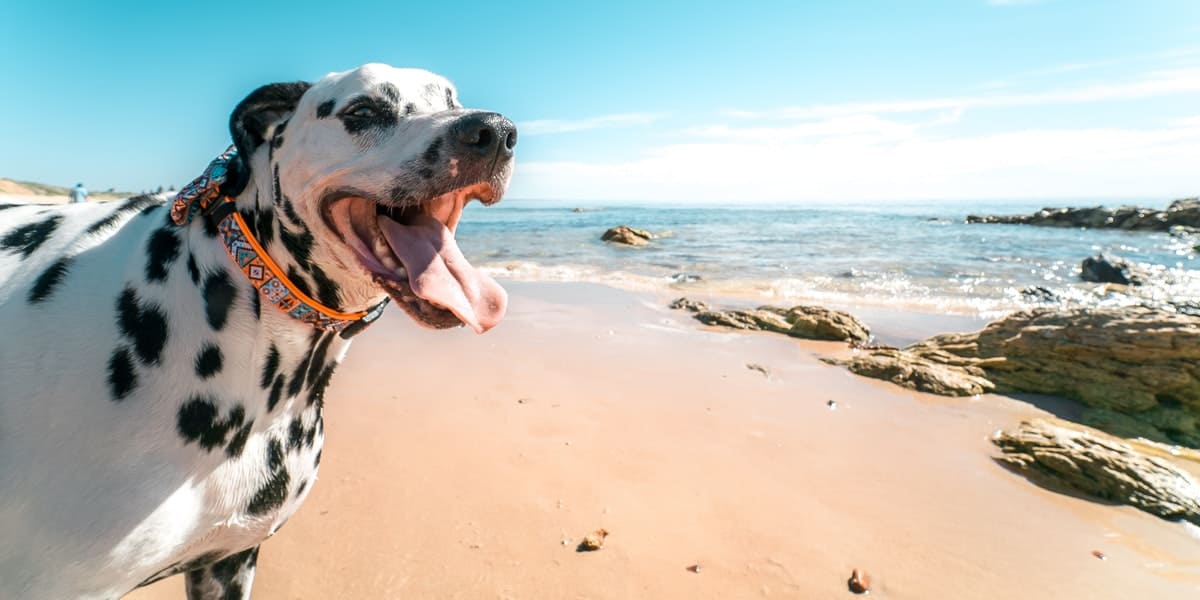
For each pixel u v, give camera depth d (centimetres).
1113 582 84
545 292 293
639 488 102
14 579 40
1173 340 152
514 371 160
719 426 131
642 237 602
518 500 96
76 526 41
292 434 53
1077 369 160
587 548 85
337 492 96
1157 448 129
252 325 48
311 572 78
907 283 341
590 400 142
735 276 361
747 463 114
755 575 82
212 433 46
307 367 53
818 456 118
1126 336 158
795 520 95
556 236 671
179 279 47
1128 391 151
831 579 82
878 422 137
